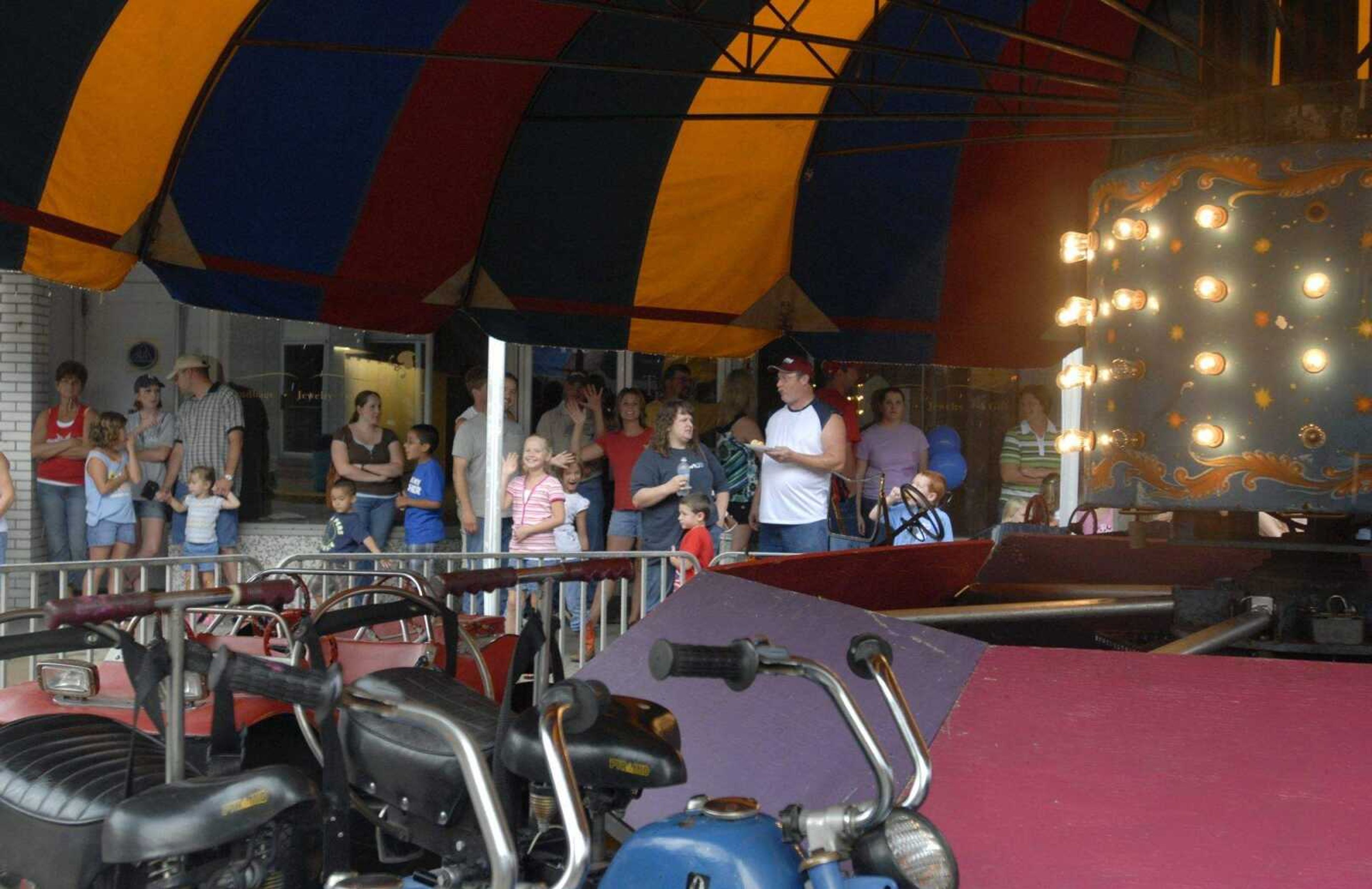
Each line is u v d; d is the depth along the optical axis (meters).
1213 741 2.62
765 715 3.23
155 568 11.35
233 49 5.30
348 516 10.56
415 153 6.33
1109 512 7.95
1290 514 3.63
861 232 7.50
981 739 2.79
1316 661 3.17
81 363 12.10
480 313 6.88
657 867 2.28
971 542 5.34
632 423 10.13
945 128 7.26
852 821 2.20
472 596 7.79
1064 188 7.52
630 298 7.19
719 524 9.31
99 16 4.94
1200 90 3.72
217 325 12.11
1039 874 2.50
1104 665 2.87
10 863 3.55
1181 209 3.53
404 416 12.17
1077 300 3.86
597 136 6.79
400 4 5.75
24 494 11.23
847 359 7.61
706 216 7.14
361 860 4.38
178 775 3.22
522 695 5.16
